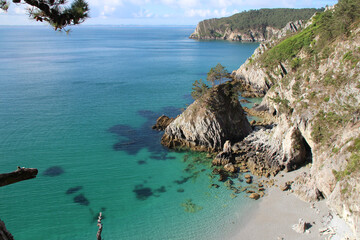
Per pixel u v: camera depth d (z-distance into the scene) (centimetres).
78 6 1435
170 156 5816
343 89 4778
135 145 6275
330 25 6994
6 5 1215
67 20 1450
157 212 4138
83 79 12650
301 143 5078
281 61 9969
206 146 6141
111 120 7700
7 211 4091
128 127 7244
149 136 6738
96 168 5316
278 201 4222
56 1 1375
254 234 3669
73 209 4181
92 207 4234
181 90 10938
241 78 11988
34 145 6122
